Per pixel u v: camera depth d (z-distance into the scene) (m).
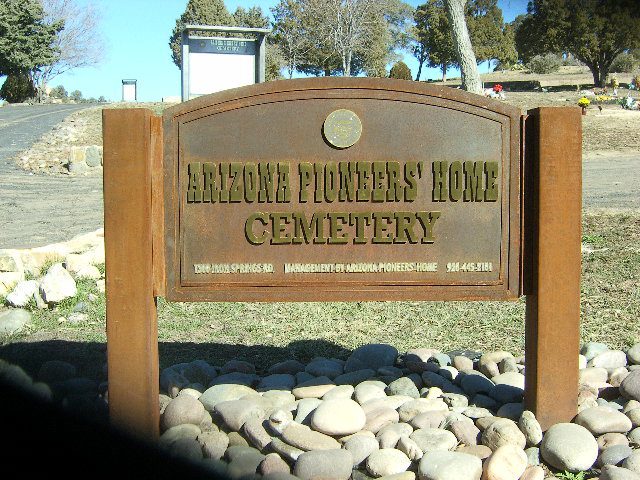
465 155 4.23
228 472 3.59
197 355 5.65
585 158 21.66
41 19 57.00
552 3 51.62
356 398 4.49
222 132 4.17
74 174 19.06
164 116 4.11
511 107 4.20
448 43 65.81
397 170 4.21
